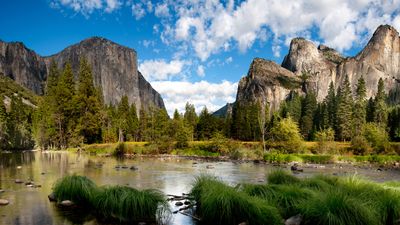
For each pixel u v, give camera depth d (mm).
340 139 100125
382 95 119500
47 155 58062
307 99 131000
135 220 11023
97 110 91000
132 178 23094
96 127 88062
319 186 12992
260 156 53188
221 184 11961
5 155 57938
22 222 10688
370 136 61438
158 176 24719
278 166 38094
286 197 11203
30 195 15180
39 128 90500
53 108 87250
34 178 21812
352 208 9547
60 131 86188
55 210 12234
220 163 42625
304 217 10070
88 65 93562
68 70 91125
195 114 125500
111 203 11172
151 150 65562
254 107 106375
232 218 10398
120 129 95750
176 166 35281
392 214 10516
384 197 10898
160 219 11320
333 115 113688
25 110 132250
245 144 67750
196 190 12398
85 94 91250
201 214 11539
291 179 14703
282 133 60938
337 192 10516
